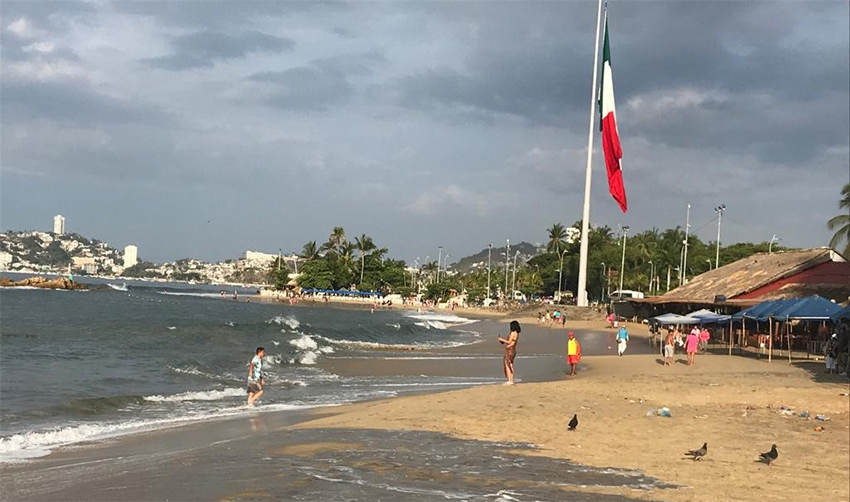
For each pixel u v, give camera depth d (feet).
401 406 61.16
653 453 43.91
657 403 68.39
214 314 279.08
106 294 463.42
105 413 61.36
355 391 81.97
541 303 440.45
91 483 33.35
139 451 44.34
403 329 219.82
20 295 375.66
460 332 230.68
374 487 31.55
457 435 47.47
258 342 139.23
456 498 30.12
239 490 30.73
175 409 64.59
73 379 81.00
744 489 35.09
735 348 156.76
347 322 256.32
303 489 30.83
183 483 32.27
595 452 43.37
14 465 39.75
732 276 219.41
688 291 230.07
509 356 80.43
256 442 43.88
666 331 155.53
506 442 45.50
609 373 102.68
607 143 293.64
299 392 80.07
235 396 74.59
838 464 43.14
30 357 102.42
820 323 144.56
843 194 201.36
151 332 154.10
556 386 78.74
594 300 523.29
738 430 54.24
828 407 69.41
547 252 622.13
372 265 611.06
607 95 294.46
